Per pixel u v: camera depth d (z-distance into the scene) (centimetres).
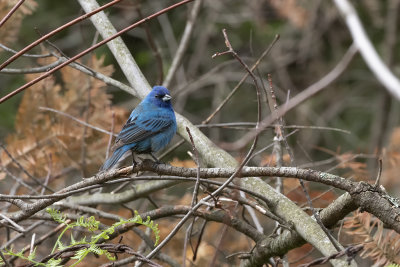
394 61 1916
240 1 1966
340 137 1916
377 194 647
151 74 1856
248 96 1941
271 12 1894
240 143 604
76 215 927
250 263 833
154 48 1227
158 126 1002
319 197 970
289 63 1953
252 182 836
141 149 1011
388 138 1764
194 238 1098
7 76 1680
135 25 738
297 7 1725
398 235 716
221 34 1977
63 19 1850
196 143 958
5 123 1591
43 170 1145
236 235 1109
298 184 1011
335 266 645
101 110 1185
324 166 1680
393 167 1068
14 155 1134
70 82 1181
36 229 1179
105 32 1076
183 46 1381
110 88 1838
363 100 1992
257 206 788
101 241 862
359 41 1011
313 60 1958
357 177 990
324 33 1989
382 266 724
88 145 1170
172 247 1051
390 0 1834
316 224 729
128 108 1814
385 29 1934
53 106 1170
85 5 1088
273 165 1059
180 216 977
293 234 753
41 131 1147
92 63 1177
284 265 831
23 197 726
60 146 1146
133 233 1056
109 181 818
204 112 2002
